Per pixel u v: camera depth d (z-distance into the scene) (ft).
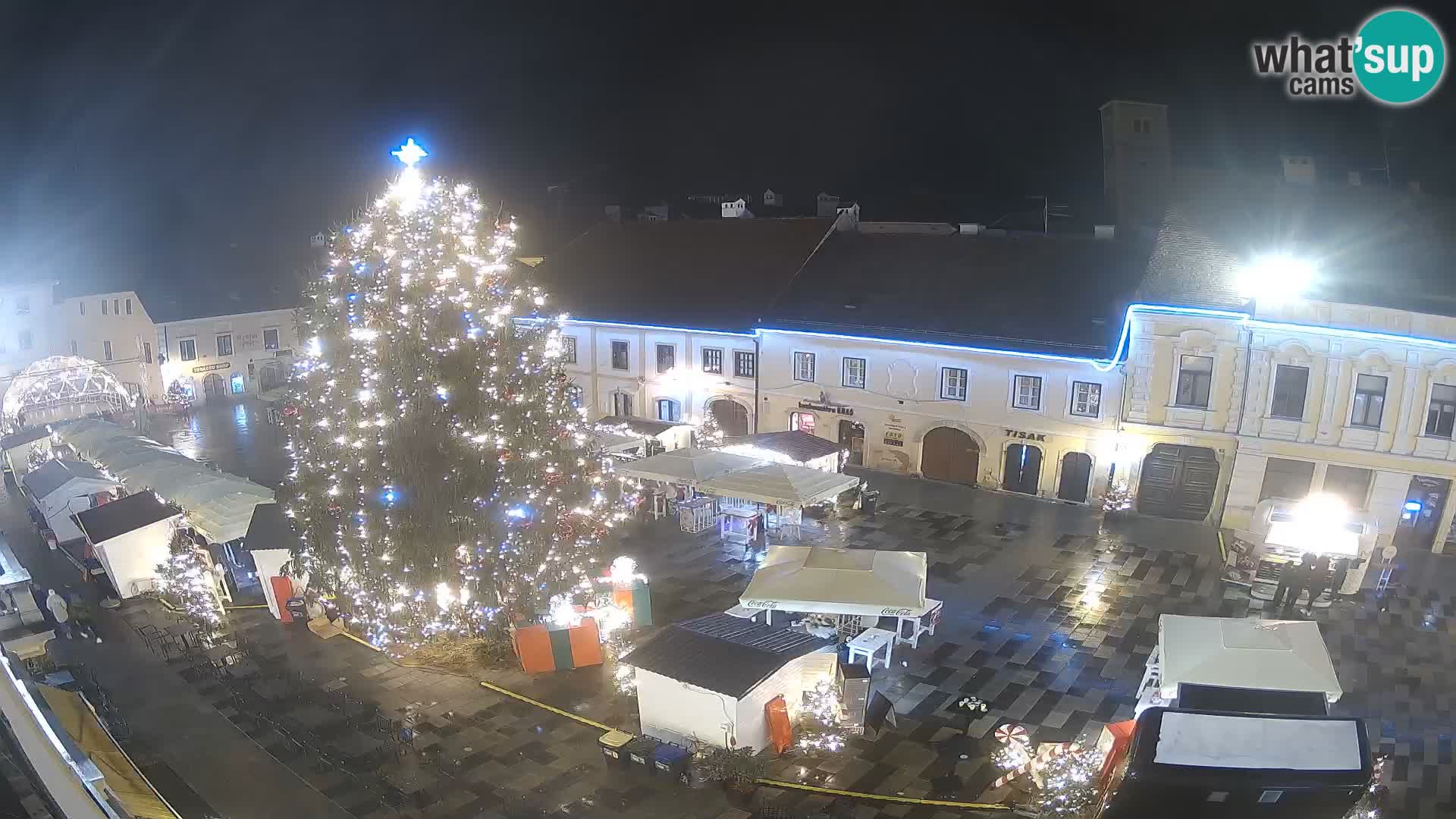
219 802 54.65
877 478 119.85
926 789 55.11
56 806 26.21
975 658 71.31
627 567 79.77
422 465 63.36
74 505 100.89
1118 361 102.06
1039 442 110.01
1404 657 71.72
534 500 66.64
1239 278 99.55
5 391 179.22
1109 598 82.23
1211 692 52.01
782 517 102.42
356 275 62.23
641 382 143.43
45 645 72.18
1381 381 90.99
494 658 71.67
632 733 61.31
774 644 61.11
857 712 60.08
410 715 64.18
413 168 62.03
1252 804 39.34
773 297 133.08
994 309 114.73
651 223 161.07
